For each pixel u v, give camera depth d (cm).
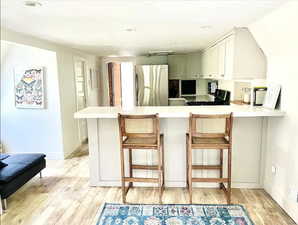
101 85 723
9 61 421
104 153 314
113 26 276
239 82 425
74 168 389
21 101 430
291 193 241
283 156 257
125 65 693
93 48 481
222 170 297
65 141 445
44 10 210
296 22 211
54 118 429
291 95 242
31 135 439
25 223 241
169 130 303
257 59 309
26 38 326
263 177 304
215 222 236
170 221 239
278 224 232
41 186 323
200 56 610
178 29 299
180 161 309
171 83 644
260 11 223
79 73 545
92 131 310
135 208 264
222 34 339
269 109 276
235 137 300
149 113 273
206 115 245
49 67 416
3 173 272
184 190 304
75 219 246
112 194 297
